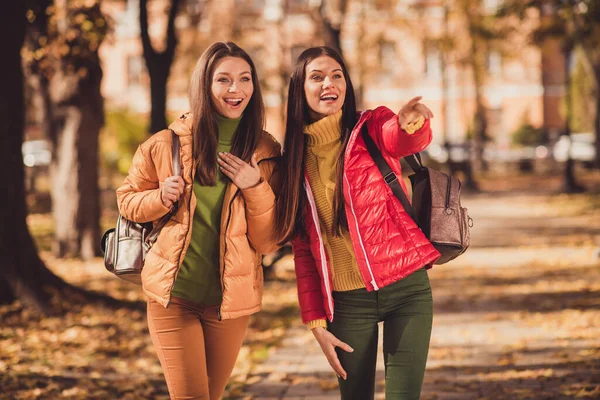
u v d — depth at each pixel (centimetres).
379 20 3906
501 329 985
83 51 1456
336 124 419
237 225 416
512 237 2148
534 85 5844
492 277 1470
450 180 429
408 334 415
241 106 416
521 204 3112
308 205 428
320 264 423
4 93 1061
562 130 5691
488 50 3856
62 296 1100
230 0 4503
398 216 415
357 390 431
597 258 1647
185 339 417
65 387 730
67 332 965
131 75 5741
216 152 413
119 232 427
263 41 4619
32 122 4538
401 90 5697
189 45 3519
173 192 400
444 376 752
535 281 1393
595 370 754
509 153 5138
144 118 3759
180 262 409
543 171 4769
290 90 429
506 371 763
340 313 426
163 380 772
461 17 3622
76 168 1814
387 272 412
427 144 395
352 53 4147
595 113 4450
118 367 820
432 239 420
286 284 1482
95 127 1836
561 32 2598
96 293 1161
